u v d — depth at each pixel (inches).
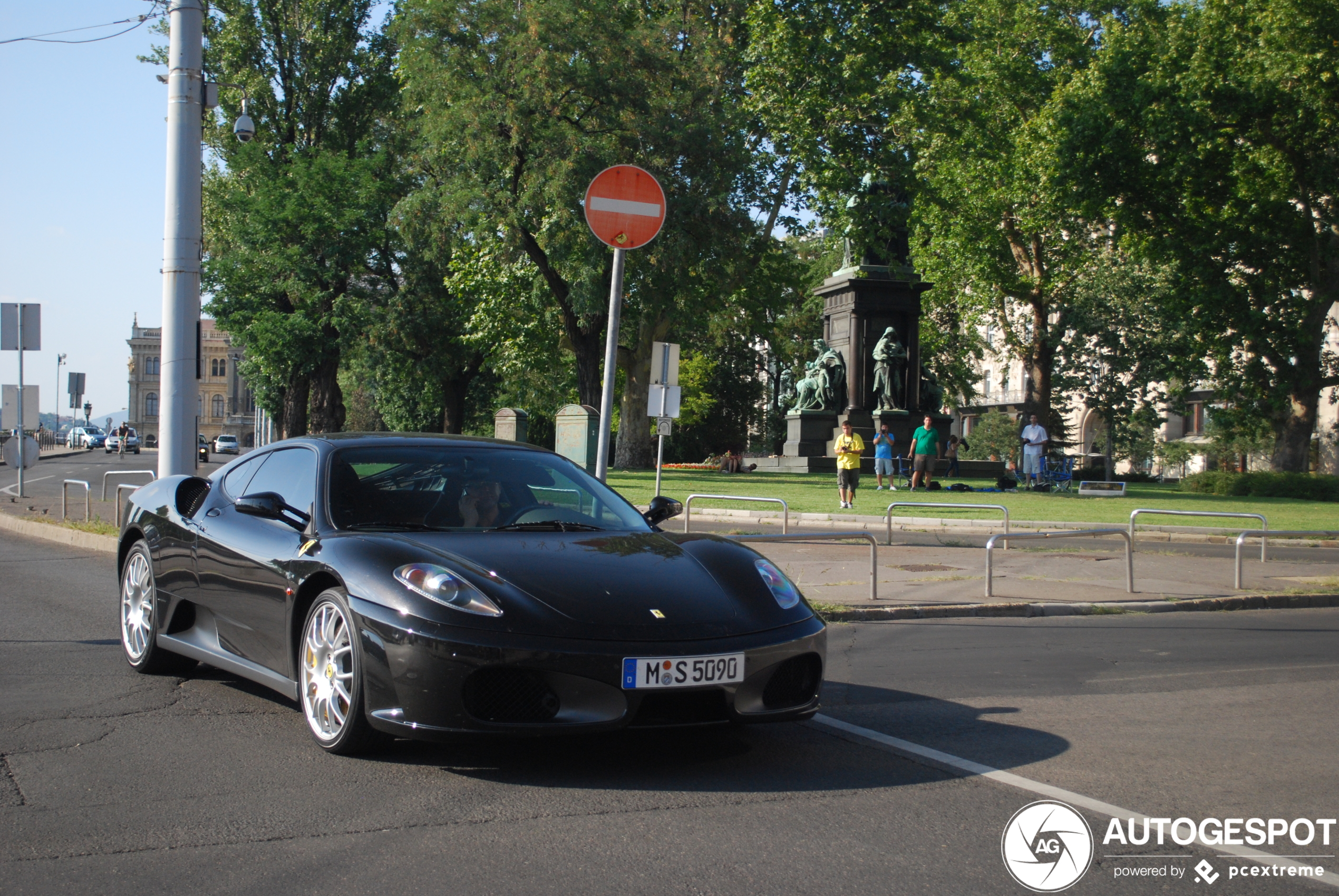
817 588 434.3
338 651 184.1
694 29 1390.3
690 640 173.8
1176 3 1336.1
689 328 1528.1
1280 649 328.5
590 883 132.0
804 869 138.6
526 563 184.9
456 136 1245.7
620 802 164.9
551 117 1248.8
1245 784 183.2
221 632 225.5
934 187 1540.4
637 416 1638.8
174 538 243.9
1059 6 1642.5
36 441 823.1
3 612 340.5
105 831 149.0
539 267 1370.6
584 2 1247.5
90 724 207.3
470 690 167.6
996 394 3038.9
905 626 367.9
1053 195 1422.2
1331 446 1952.5
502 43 1237.1
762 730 213.3
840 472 848.9
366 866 136.7
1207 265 1304.1
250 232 1764.3
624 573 186.7
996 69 1611.7
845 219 1330.0
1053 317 2113.7
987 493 1100.5
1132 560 445.4
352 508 207.6
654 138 1229.1
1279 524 790.5
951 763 191.9
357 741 181.3
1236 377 1349.7
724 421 2640.3
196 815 155.9
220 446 3314.5
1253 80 1224.2
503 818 156.3
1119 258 1679.4
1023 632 356.5
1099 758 197.9
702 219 1251.2
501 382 2159.2
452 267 1539.1
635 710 168.4
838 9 1336.1
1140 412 1678.2
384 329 1800.0
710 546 207.6
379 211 1803.6
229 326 1833.2
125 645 262.5
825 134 1317.7
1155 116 1252.5
